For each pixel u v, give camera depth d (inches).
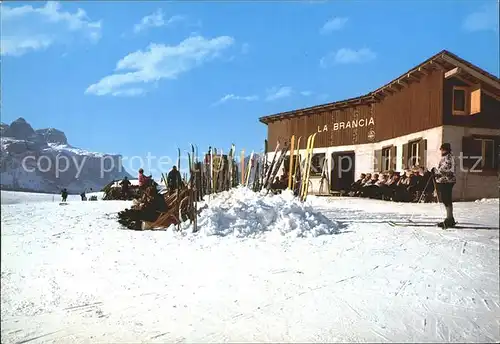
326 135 841.5
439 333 142.1
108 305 178.9
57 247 284.4
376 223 343.3
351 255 241.6
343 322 152.3
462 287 184.5
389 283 192.2
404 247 255.4
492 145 302.0
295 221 313.4
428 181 461.1
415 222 342.3
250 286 193.3
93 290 197.9
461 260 223.9
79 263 242.7
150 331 150.9
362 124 759.1
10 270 229.9
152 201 363.6
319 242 278.2
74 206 589.0
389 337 139.9
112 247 279.4
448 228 308.3
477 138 303.1
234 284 196.9
